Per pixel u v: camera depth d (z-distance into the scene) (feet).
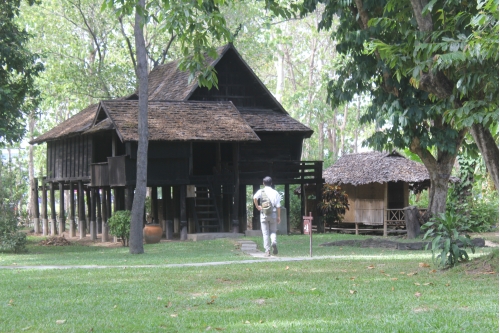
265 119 102.83
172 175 88.74
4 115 85.76
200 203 99.66
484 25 39.91
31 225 145.48
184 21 45.27
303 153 218.38
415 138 80.12
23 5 155.33
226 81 105.19
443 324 25.99
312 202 110.11
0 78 87.76
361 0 65.46
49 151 118.93
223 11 149.79
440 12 45.39
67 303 33.47
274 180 98.78
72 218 111.24
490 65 42.01
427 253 59.98
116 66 147.54
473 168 105.91
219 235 90.07
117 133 85.66
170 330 26.30
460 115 41.39
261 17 156.15
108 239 99.66
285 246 73.67
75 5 145.69
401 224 100.22
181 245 79.87
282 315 28.96
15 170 105.40
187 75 106.22
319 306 30.89
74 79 145.89
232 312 29.89
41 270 50.42
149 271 47.67
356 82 77.15
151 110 91.15
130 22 155.84
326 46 191.93
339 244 73.31
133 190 86.89
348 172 108.68
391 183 110.11
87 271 48.73
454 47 40.09
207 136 88.38
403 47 44.21
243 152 102.06
